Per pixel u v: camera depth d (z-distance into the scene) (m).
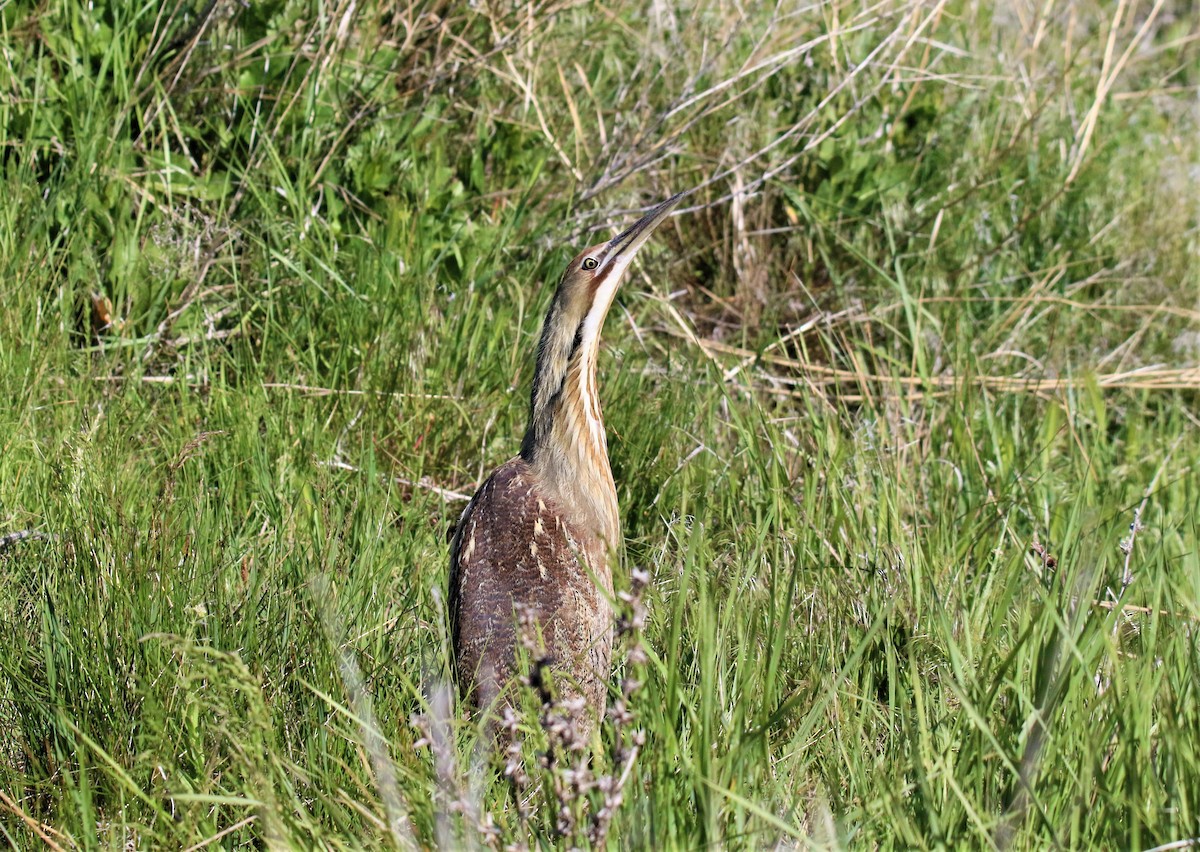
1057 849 6.31
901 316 14.80
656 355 13.92
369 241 12.88
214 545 9.18
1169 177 18.33
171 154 13.00
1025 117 17.30
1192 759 6.77
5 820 7.42
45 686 8.10
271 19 13.42
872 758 7.59
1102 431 13.31
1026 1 19.38
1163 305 15.92
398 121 13.86
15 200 12.08
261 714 6.80
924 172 16.02
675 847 6.35
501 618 8.60
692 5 16.62
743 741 6.73
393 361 12.19
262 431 11.78
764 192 15.15
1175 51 22.28
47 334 11.62
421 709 8.16
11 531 9.58
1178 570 9.91
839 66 15.81
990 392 14.27
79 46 12.92
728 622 7.90
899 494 11.48
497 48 14.16
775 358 14.01
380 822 6.62
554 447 9.70
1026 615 8.25
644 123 14.99
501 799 7.22
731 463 11.61
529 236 13.71
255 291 12.81
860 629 9.03
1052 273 15.97
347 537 9.78
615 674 8.99
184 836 6.69
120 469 10.10
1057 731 7.21
